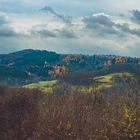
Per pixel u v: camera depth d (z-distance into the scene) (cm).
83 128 7381
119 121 7306
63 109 7962
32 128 6831
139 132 7081
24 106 7019
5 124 6719
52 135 6881
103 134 7231
